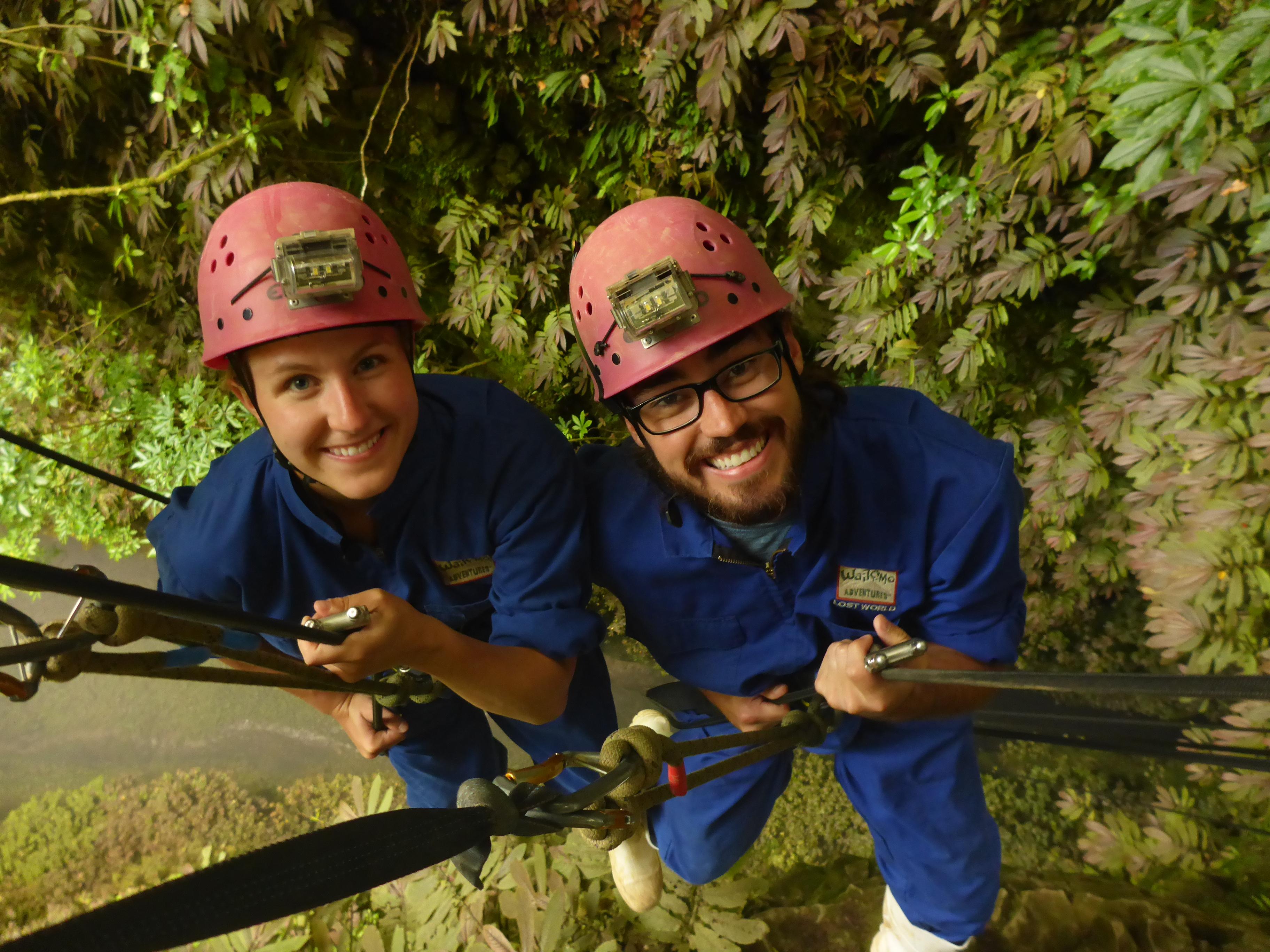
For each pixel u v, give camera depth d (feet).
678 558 5.89
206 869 1.82
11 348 15.69
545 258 12.19
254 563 5.72
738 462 5.03
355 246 4.36
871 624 6.22
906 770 6.48
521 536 5.65
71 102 11.79
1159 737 8.38
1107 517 11.09
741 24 8.72
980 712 7.02
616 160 11.75
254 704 13.67
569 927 8.81
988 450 5.60
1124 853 9.49
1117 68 6.63
